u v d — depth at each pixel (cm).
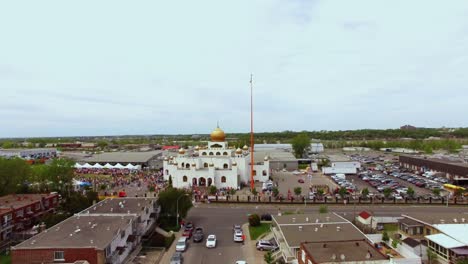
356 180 13800
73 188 10844
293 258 4978
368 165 18212
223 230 7306
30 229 7019
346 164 15312
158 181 13125
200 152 13500
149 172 15662
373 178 13600
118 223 5812
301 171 15962
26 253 4634
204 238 6806
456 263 4675
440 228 5669
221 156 13200
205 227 7538
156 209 7781
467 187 11406
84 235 5178
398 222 6544
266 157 13600
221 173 12300
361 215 7388
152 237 6675
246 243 6462
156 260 5641
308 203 9612
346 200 9619
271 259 5353
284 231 5562
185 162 12719
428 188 11669
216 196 10006
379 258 4241
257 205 9531
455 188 10594
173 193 7900
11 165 9619
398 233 6494
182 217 7844
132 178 13900
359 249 4559
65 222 5919
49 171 10350
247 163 13412
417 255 5266
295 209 9012
